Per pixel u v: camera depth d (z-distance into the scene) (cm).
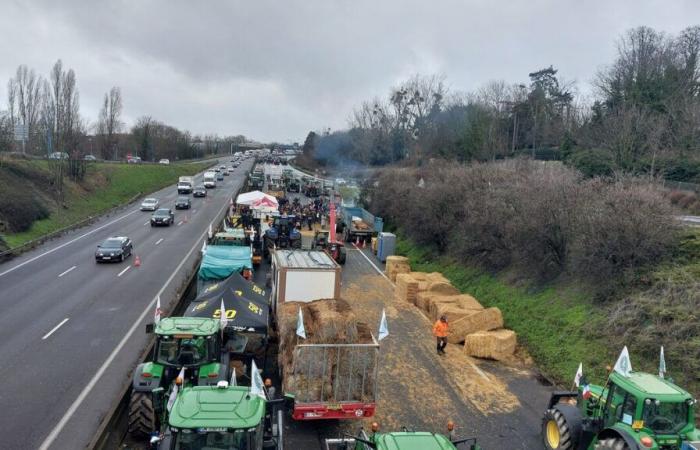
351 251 3981
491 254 2903
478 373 1778
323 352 1277
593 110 6144
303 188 7881
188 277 2550
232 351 1527
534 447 1304
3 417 1298
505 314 2352
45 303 2278
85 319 2077
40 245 3688
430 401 1537
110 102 10044
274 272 2064
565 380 1731
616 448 1041
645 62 5988
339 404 1271
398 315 2398
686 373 1526
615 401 1114
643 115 4397
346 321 1322
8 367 1598
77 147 6506
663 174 3788
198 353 1231
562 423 1213
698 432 1042
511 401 1571
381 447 865
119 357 1702
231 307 1584
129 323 2042
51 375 1550
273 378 1560
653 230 1995
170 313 1941
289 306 1590
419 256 3641
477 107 7306
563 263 2398
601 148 4741
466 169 3694
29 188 5000
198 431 820
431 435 912
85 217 5194
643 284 1955
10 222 3934
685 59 6066
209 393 920
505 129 7538
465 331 2078
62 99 6222
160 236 4131
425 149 8019
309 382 1273
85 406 1370
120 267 3033
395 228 4569
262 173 9588
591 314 1998
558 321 2075
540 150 6488
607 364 1716
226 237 2864
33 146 7769
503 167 3681
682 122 4456
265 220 3803
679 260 1975
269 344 1803
